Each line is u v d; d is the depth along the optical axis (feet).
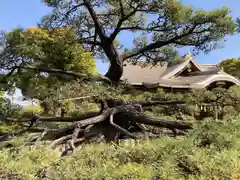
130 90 33.68
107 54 34.35
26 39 29.09
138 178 11.55
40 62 31.04
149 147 14.10
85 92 25.99
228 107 27.50
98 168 12.47
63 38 33.24
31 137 21.16
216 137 15.56
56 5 32.40
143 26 35.32
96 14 34.91
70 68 37.27
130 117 27.99
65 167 12.78
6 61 28.89
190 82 51.31
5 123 26.25
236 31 31.55
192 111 30.60
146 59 38.75
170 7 31.48
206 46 33.47
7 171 12.51
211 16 30.66
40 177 12.22
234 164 12.57
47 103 27.27
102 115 27.09
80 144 23.56
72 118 29.81
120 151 14.12
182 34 33.32
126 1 32.65
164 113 31.55
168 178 11.66
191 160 12.74
